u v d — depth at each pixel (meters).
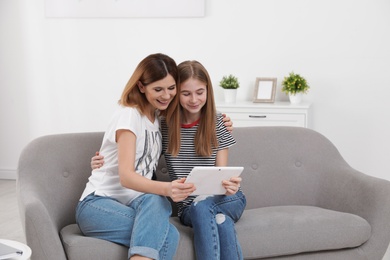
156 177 2.88
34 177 2.76
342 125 4.98
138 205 2.50
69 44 5.37
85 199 2.62
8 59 5.50
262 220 2.73
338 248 2.78
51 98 5.47
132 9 5.20
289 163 3.19
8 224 4.14
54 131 5.50
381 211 2.81
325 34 4.94
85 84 5.39
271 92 4.91
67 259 2.46
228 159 3.11
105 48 5.32
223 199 2.66
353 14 4.87
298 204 3.17
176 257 2.54
